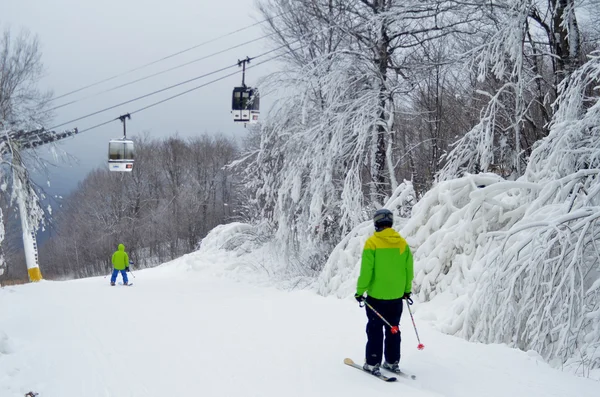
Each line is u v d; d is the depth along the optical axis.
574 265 7.13
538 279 7.42
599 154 8.67
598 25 14.55
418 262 10.13
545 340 7.23
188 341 7.48
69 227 68.69
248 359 6.35
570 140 8.88
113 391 5.30
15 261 64.81
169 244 59.50
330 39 16.88
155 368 6.09
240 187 30.42
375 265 5.57
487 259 8.66
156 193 63.50
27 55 23.61
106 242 58.03
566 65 11.78
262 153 17.47
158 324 8.95
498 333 7.43
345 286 11.50
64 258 66.69
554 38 12.38
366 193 16.03
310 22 17.08
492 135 12.08
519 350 6.78
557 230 7.39
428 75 15.79
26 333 8.51
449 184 10.73
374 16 14.38
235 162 18.55
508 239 8.34
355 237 12.68
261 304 11.05
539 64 17.23
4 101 22.98
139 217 60.47
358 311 9.49
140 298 13.12
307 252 16.47
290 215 16.50
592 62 9.20
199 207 59.00
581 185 8.41
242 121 19.11
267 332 7.93
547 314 6.95
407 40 15.68
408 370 5.84
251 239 21.17
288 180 15.77
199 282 18.34
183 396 5.07
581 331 7.16
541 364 6.17
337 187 15.81
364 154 15.09
